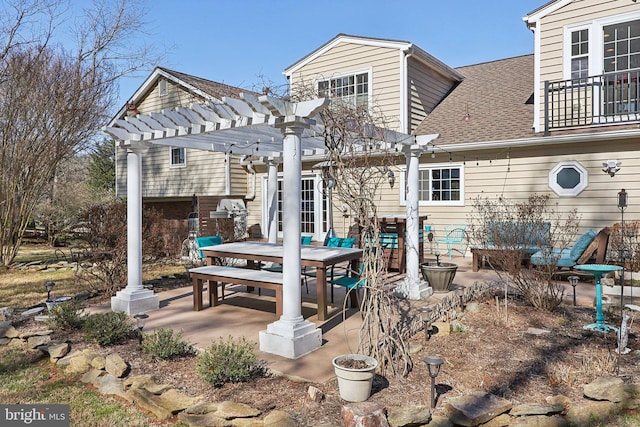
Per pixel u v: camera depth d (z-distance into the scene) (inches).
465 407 118.0
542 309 220.8
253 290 284.7
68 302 217.9
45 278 348.5
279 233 532.1
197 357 165.5
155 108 564.7
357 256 231.8
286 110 164.2
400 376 141.8
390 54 444.8
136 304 229.6
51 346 178.9
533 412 117.2
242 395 133.3
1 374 161.8
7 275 365.1
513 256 232.2
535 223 265.1
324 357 163.5
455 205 410.3
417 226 254.5
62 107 426.9
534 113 378.3
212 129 197.6
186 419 122.4
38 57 426.9
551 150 359.9
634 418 120.2
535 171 367.9
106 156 1029.8
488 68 543.8
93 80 475.8
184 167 560.4
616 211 333.4
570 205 352.2
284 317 168.6
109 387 145.4
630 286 252.1
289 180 167.6
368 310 148.9
